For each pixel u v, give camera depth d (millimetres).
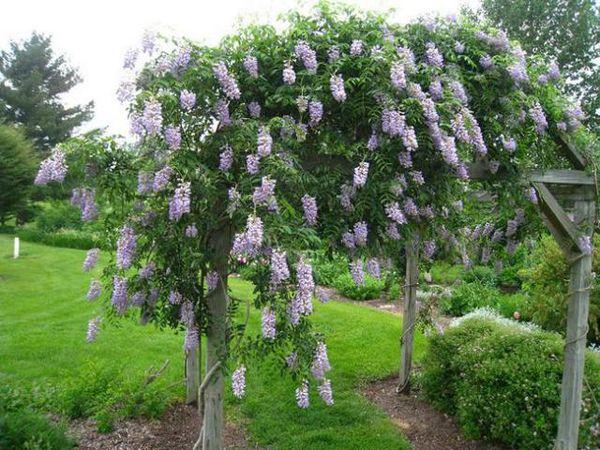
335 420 4012
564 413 3391
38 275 9336
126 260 2510
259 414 4051
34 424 3162
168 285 2699
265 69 2705
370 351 5703
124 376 4316
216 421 3002
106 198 2668
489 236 4230
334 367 5188
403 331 4719
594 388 3730
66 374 4344
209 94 2510
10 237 14875
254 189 2404
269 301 2355
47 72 29047
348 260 2879
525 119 3260
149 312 2844
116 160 2555
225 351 2691
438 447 3746
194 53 2520
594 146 3379
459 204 3646
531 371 3648
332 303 8125
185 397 4266
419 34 3029
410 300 4680
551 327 6438
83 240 13688
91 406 3799
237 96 2492
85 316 6562
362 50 2746
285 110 2773
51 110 27188
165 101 2373
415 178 2861
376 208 2789
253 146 2469
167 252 2684
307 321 2529
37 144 26922
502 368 3682
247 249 2295
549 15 12289
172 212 2385
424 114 2746
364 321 6859
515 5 12234
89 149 2445
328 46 2703
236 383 2480
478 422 3760
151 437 3605
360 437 3758
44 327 5996
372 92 2674
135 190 2598
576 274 3438
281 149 2498
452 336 4465
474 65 3051
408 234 3037
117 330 5879
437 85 2816
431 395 4418
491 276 9422
